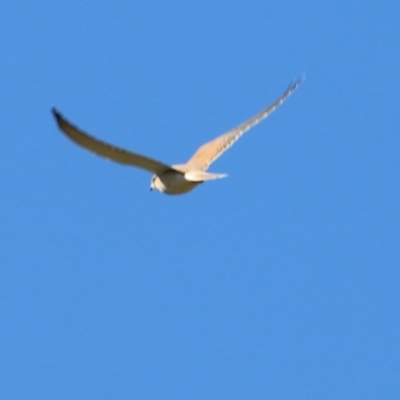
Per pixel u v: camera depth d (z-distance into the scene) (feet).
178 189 54.49
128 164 51.06
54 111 44.55
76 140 46.42
